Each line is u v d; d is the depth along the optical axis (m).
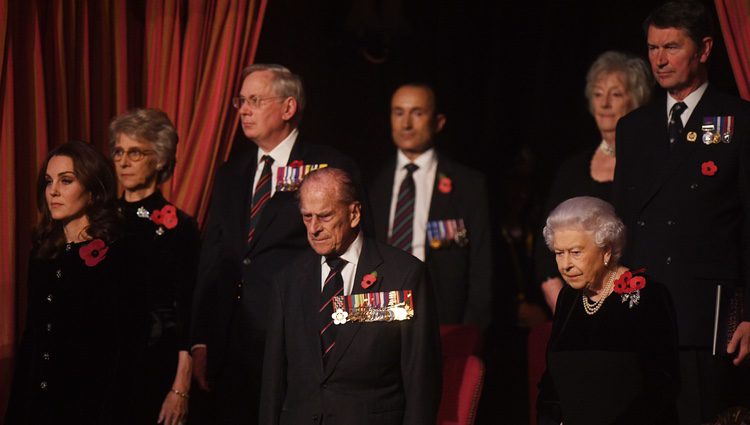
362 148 30.75
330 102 29.09
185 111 20.84
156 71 21.08
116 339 16.05
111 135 18.88
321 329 15.50
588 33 34.34
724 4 18.41
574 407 14.46
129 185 18.77
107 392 15.91
